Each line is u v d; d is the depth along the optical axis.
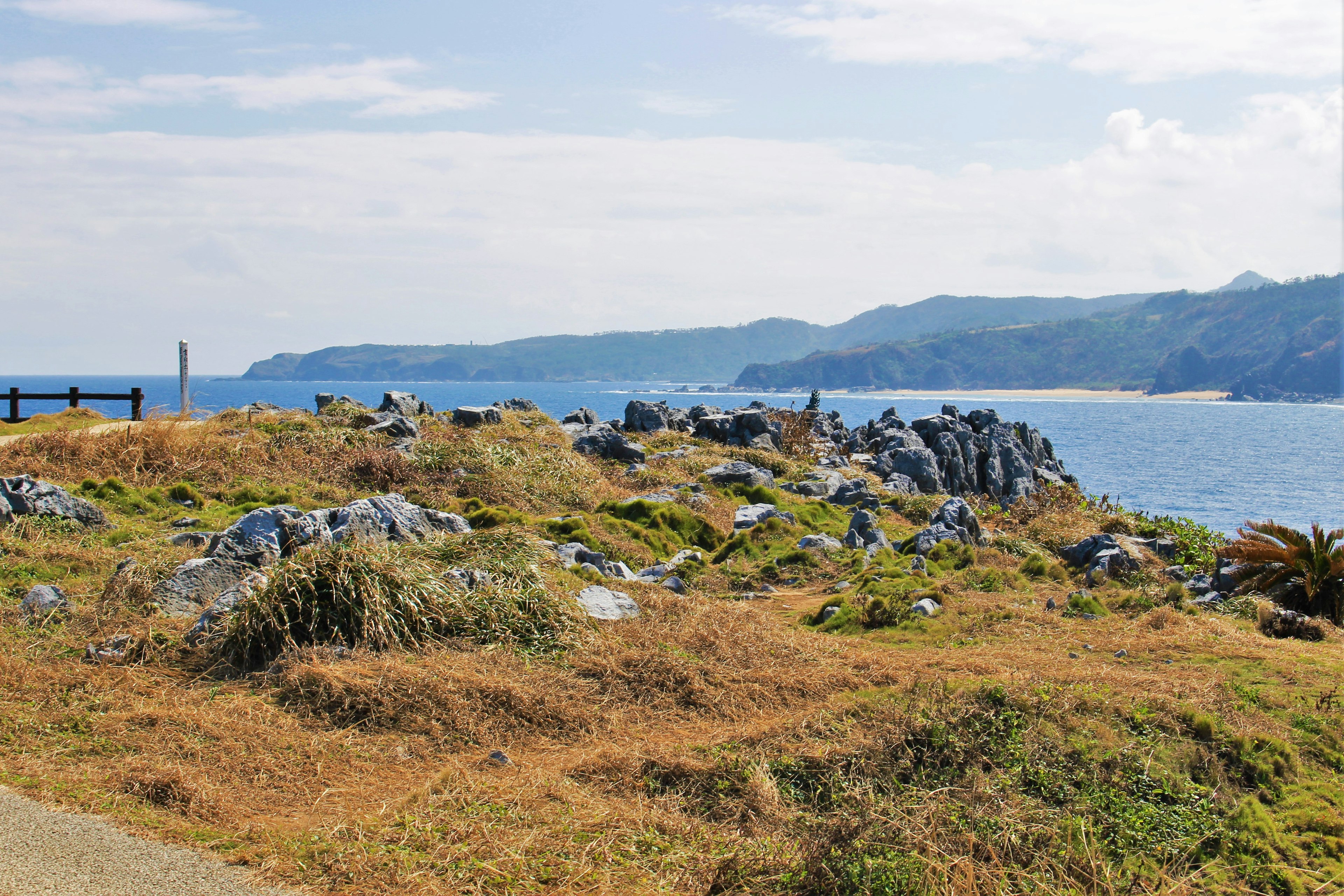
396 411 25.38
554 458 22.31
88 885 5.05
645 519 18.36
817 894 5.74
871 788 6.96
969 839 6.30
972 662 9.64
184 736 7.10
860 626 11.64
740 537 17.22
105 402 113.56
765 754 7.38
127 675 8.20
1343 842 6.72
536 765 7.18
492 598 10.02
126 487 15.33
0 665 8.02
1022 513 23.50
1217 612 13.84
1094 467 102.44
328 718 7.59
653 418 31.58
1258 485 90.19
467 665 8.72
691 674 8.91
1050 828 6.58
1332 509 73.25
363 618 8.98
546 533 15.70
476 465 20.14
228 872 5.33
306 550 9.75
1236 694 8.95
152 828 5.77
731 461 25.28
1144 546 18.97
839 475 26.55
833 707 8.36
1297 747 7.93
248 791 6.46
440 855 5.64
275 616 8.81
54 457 16.70
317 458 19.27
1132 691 8.74
